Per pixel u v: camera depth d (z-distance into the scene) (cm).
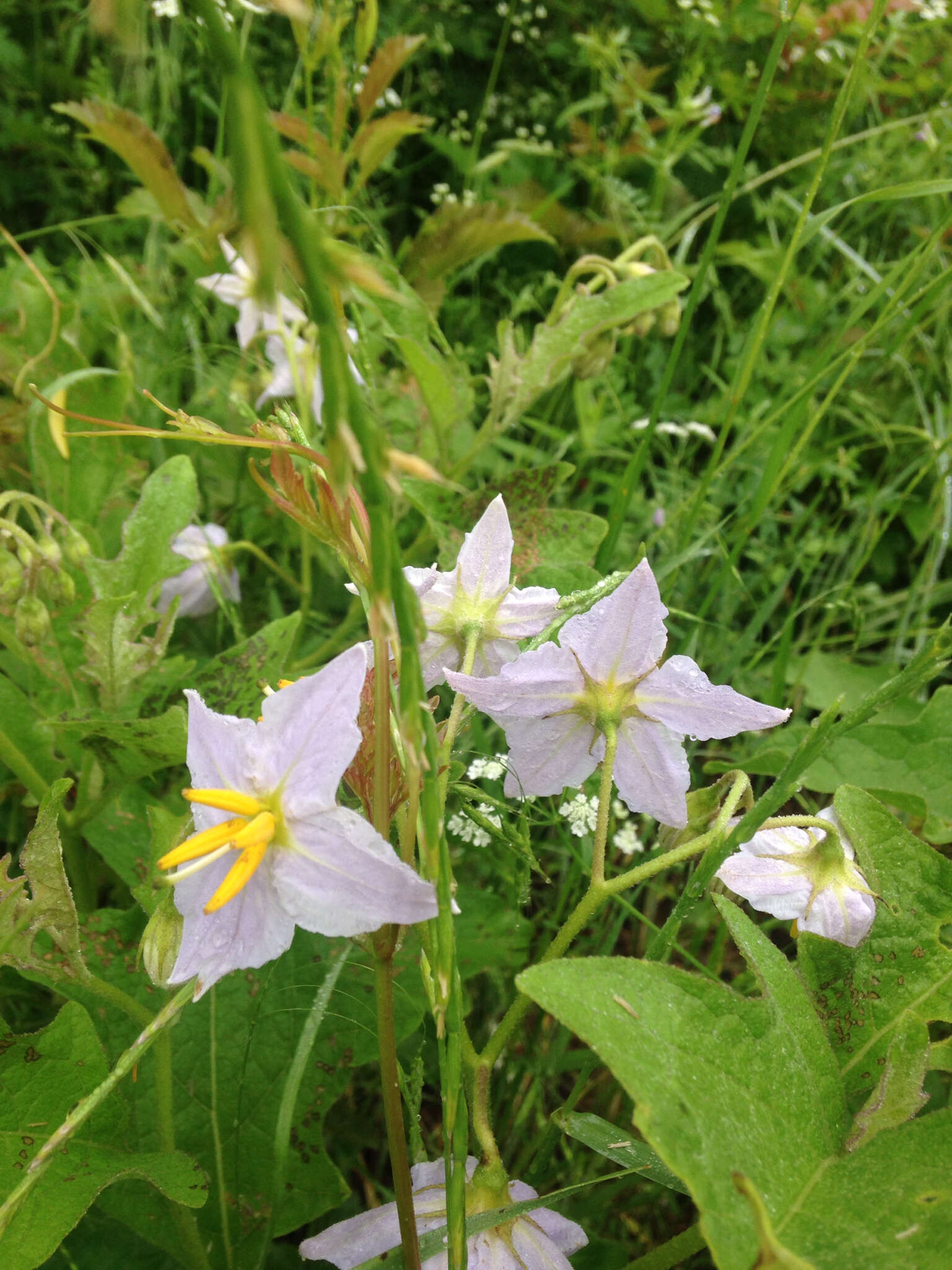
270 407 22
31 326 20
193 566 21
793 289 30
